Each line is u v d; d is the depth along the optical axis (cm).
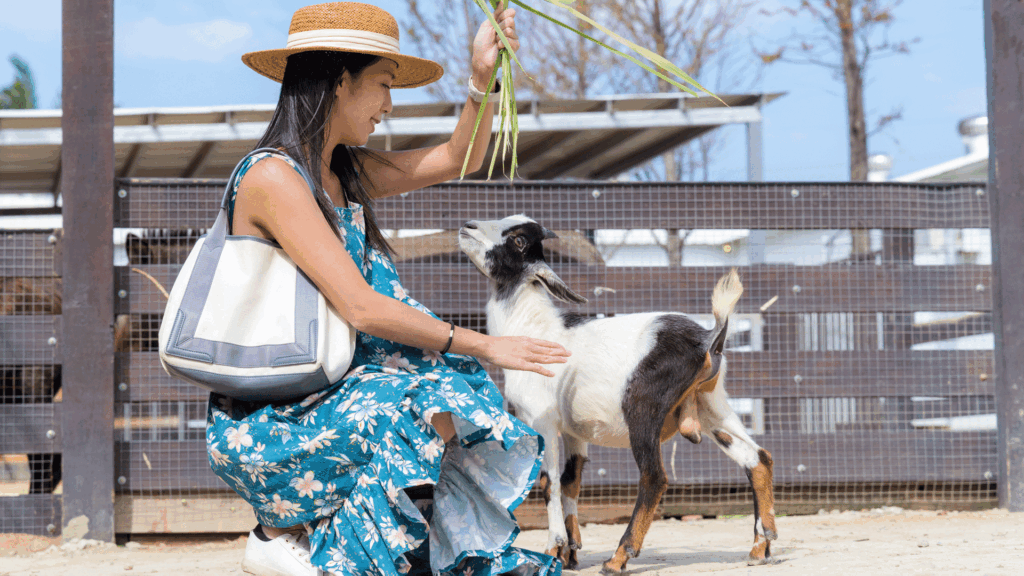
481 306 570
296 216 201
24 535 523
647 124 964
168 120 861
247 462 198
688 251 986
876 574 301
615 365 371
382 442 194
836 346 646
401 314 200
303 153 217
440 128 903
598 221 580
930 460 588
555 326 391
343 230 227
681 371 362
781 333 626
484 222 399
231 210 209
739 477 576
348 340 203
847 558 353
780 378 583
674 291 577
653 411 362
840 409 643
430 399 197
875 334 634
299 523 204
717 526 550
